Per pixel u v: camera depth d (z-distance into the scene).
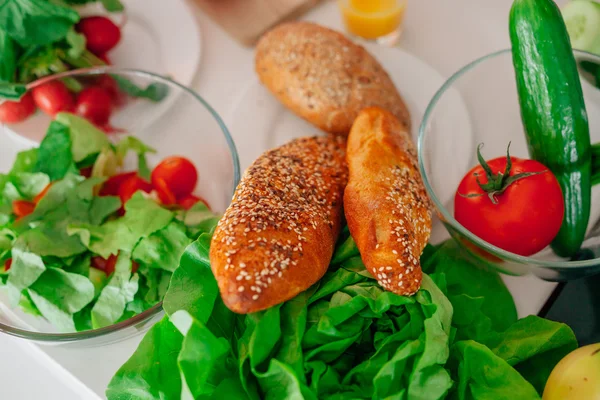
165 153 0.63
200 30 0.68
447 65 0.65
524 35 0.46
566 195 0.50
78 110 0.62
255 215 0.47
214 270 0.45
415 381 0.44
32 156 0.59
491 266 0.52
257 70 0.62
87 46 0.64
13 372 0.56
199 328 0.43
